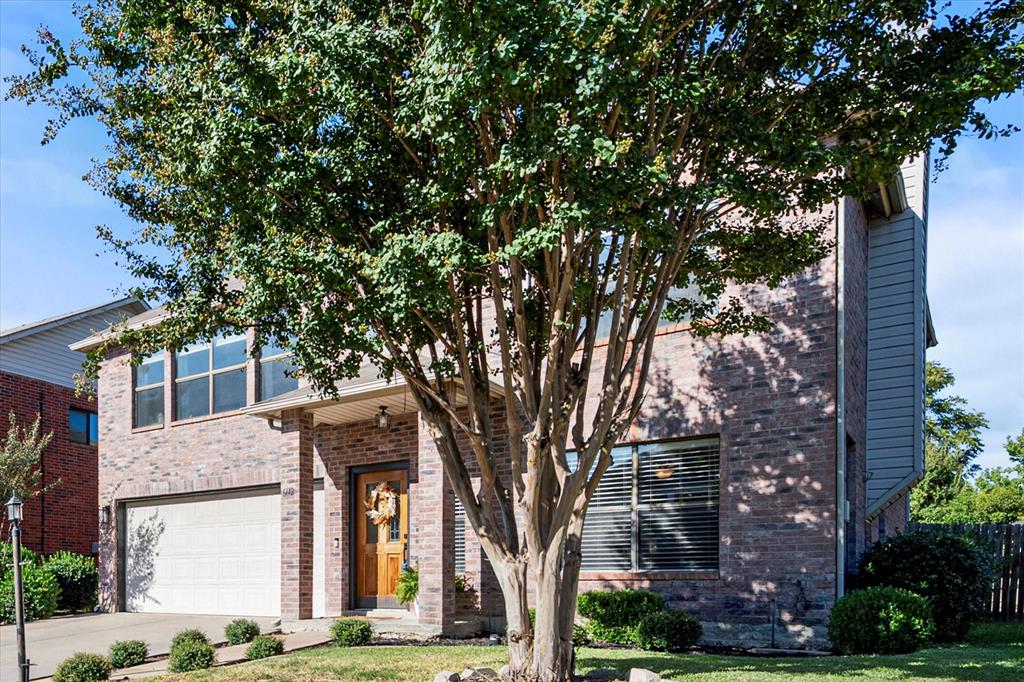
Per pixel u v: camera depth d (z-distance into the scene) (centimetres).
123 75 860
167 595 1823
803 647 1131
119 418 1939
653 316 838
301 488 1445
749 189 717
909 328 1405
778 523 1181
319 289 729
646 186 646
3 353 2186
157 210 953
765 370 1224
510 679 786
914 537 1223
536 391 834
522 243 641
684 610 1212
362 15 718
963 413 3438
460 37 600
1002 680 779
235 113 719
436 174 716
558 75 616
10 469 1933
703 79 724
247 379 1719
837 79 780
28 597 1695
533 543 789
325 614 1540
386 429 1523
